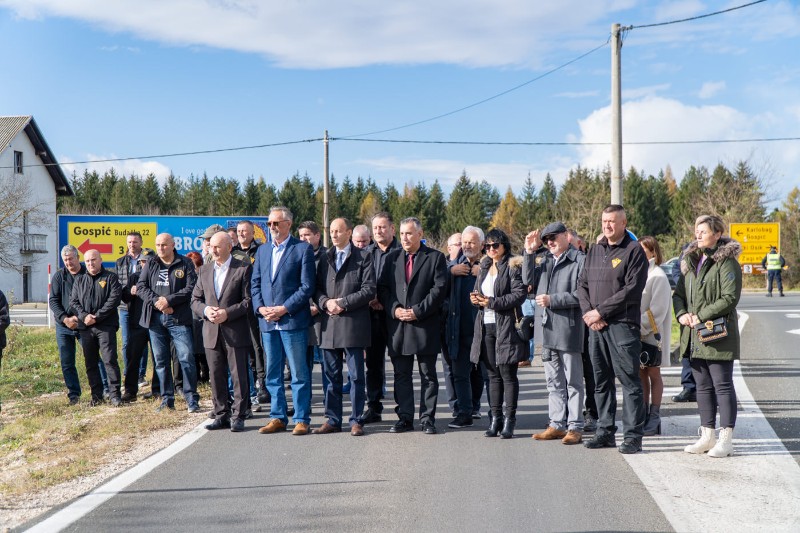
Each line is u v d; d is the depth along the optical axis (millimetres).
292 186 85812
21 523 4527
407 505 4828
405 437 6922
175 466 5836
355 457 6121
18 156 44438
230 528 4406
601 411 6434
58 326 9016
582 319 6598
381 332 7652
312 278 7195
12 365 12125
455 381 7406
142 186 81688
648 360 6660
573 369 6598
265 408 8484
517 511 4703
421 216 82375
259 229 20500
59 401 9125
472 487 5230
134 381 9102
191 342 8344
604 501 4895
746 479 5383
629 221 71938
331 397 7227
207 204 83000
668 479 5402
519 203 80750
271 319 7047
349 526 4438
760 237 38031
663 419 7594
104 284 8812
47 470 5793
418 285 7043
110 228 21031
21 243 44562
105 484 5355
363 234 8828
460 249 8555
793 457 5965
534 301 6711
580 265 6598
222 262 7477
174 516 4629
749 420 7312
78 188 82500
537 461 5953
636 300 6180
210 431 7238
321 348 7250
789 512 4660
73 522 4531
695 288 6074
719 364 6023
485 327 6910
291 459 6055
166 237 8422
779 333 15734
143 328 9062
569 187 55625
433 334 7102
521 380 10422
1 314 8414
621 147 15703
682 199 73062
